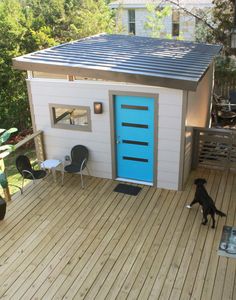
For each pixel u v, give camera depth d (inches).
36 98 261.6
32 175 251.6
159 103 228.8
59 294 170.7
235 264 182.9
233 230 206.7
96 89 241.3
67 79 249.3
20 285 176.7
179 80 210.4
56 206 237.8
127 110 241.9
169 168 245.1
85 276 180.2
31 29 432.1
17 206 239.6
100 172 269.7
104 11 530.3
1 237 211.0
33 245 203.5
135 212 227.6
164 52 282.7
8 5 446.9
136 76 219.0
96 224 218.4
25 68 247.3
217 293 166.6
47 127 269.1
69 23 477.7
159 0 604.1
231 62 457.4
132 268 183.6
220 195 240.2
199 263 184.4
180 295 166.6
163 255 191.0
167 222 216.7
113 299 166.4
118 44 312.2
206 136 262.2
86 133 259.6
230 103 401.4
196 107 265.7
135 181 261.6
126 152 256.7
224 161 267.1
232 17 435.2
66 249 199.2
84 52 276.2
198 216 220.5
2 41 422.6
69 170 255.0
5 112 438.3
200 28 487.8
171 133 234.2
